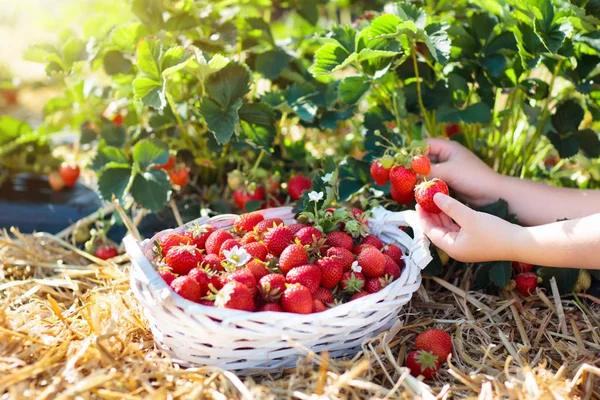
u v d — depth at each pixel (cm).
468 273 93
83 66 104
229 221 87
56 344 77
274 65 108
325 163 91
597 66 94
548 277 88
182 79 107
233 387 70
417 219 84
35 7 207
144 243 81
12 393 67
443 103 97
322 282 76
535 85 98
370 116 99
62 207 114
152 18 100
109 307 82
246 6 115
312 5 121
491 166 104
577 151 97
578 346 80
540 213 91
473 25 96
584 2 87
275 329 69
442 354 77
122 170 100
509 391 70
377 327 76
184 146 107
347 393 70
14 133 120
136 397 69
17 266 97
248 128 100
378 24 88
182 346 73
